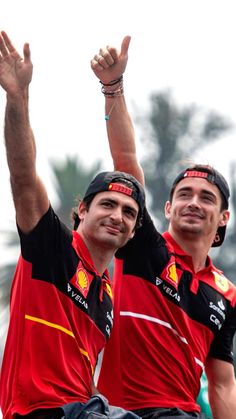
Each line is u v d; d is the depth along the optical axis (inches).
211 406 749.9
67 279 669.3
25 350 655.1
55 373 655.1
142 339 710.5
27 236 661.9
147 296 717.3
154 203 2180.1
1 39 658.8
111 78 724.0
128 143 726.5
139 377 707.4
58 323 661.3
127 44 724.0
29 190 657.0
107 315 687.7
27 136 655.1
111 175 687.7
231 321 747.4
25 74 657.0
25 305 660.1
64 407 641.6
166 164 2289.6
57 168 2005.4
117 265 724.0
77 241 682.2
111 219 679.1
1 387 665.6
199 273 741.3
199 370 724.0
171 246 735.1
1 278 1742.1
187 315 729.0
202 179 740.7
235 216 2145.7
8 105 655.1
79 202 713.6
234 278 2009.1
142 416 700.7
